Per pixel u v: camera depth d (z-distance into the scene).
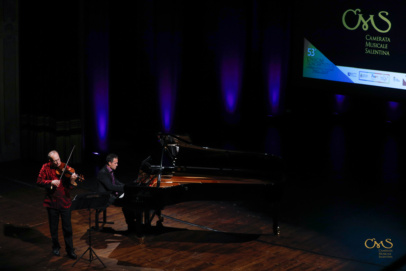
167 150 8.59
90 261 7.32
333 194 10.12
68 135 11.70
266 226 8.62
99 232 8.30
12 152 12.05
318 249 7.82
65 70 11.45
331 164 11.95
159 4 13.13
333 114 15.51
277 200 8.09
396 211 9.30
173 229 8.47
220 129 14.77
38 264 7.29
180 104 14.25
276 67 15.00
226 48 14.43
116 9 13.29
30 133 11.96
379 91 12.75
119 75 13.66
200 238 8.14
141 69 13.38
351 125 15.00
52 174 7.39
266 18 14.65
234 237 8.20
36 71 11.54
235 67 14.59
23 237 8.14
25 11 11.45
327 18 13.34
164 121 13.67
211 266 7.25
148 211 7.96
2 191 10.11
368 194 10.12
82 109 11.84
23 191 10.12
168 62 13.44
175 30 13.38
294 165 11.89
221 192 7.90
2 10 11.28
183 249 7.75
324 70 13.62
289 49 14.89
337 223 8.78
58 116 11.51
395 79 12.45
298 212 9.24
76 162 11.88
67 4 11.29
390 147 13.13
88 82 12.24
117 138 13.92
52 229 7.47
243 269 7.17
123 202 7.64
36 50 11.47
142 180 8.23
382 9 12.38
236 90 14.71
